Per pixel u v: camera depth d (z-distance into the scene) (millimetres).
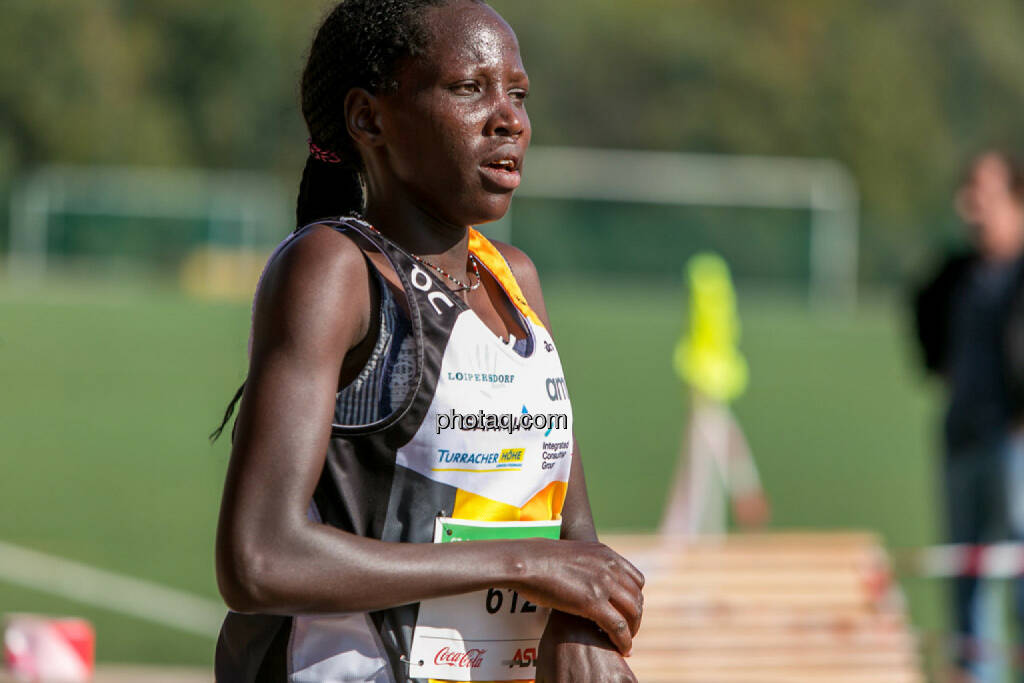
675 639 14570
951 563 20500
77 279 129250
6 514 33250
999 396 20297
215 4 160000
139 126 155250
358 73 6801
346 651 6516
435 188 6746
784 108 177000
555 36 173000
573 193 126562
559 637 6691
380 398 6438
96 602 24297
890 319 119000
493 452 6629
